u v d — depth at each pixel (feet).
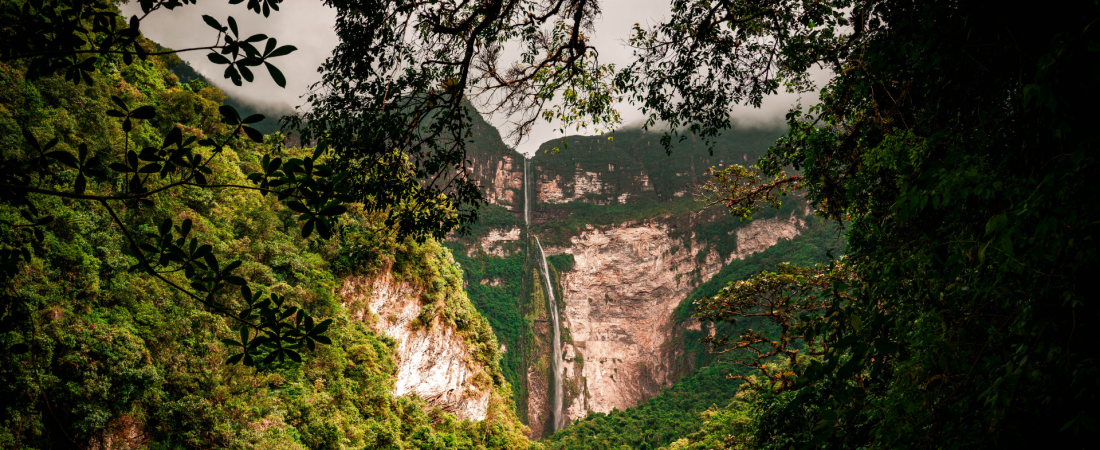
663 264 500.33
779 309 54.90
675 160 582.76
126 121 11.37
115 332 74.08
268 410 98.73
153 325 83.71
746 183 45.75
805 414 25.53
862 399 11.40
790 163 39.34
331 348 127.95
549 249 510.17
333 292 143.13
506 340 439.22
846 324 13.93
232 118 11.62
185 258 12.22
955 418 10.68
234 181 140.36
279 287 118.83
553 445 295.69
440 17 26.89
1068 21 11.25
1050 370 9.81
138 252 11.74
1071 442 9.80
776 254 438.40
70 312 70.44
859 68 22.45
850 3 27.14
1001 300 11.71
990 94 14.02
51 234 74.59
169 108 129.80
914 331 13.10
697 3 29.55
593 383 460.96
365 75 27.27
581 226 517.14
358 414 126.82
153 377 75.46
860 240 28.04
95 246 83.15
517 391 414.00
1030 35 12.17
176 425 78.64
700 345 422.00
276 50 11.88
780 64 31.76
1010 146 13.47
